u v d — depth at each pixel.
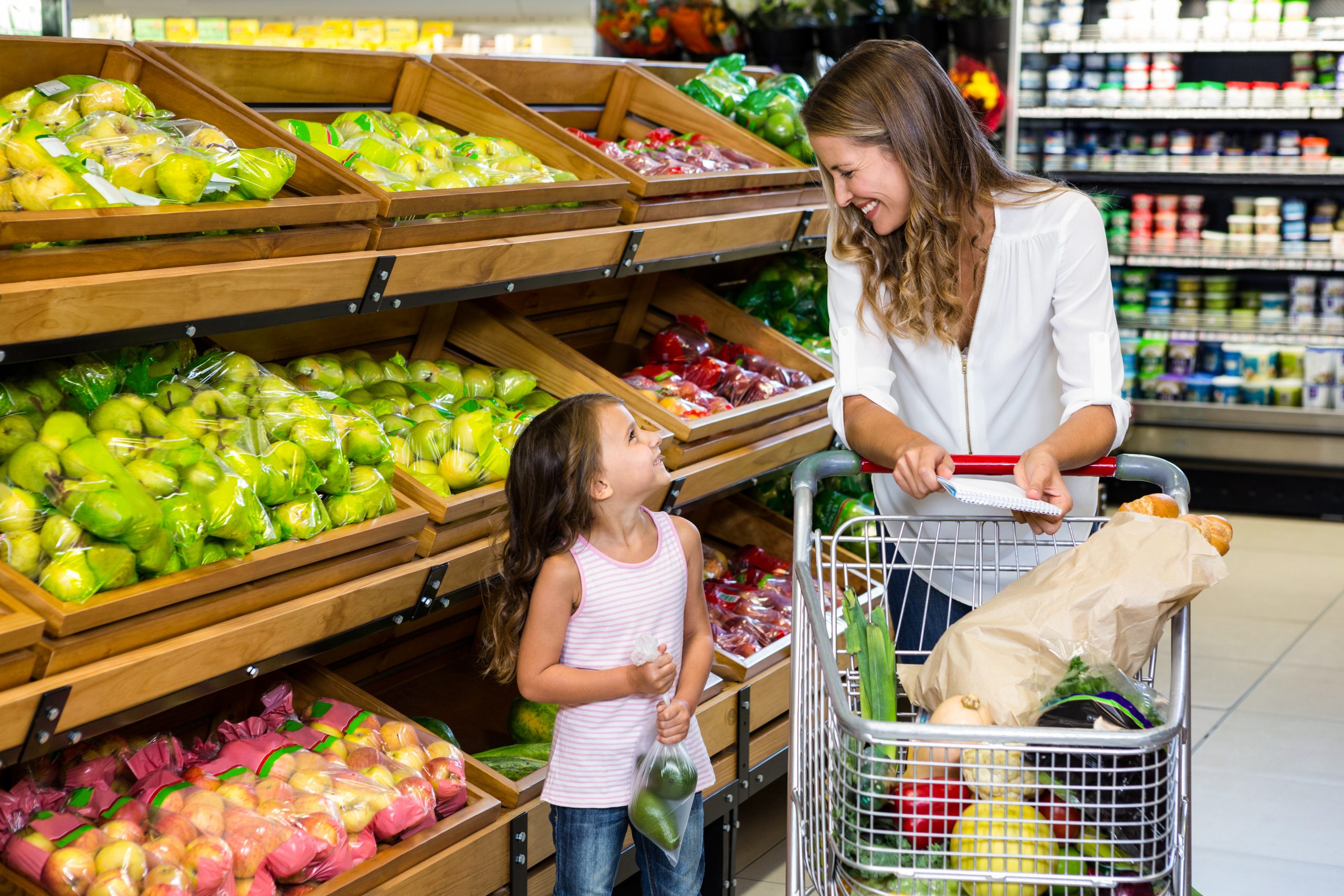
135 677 1.67
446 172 2.45
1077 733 1.29
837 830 1.42
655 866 2.03
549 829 2.21
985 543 2.14
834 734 1.43
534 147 2.78
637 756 1.93
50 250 1.63
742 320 3.48
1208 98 5.50
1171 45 5.41
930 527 2.17
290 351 2.54
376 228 2.10
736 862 2.76
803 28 4.99
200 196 1.86
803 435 3.14
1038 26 5.46
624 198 2.73
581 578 1.92
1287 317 5.76
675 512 2.78
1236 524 5.65
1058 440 1.81
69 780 1.92
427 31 4.40
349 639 2.04
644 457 1.92
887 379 2.02
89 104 1.99
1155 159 5.65
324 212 2.00
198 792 1.86
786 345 3.44
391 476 2.18
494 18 4.49
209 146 1.94
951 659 1.58
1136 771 1.32
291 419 2.01
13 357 1.60
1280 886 2.79
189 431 1.92
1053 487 1.69
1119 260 5.75
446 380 2.65
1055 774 1.40
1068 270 1.95
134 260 1.72
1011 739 1.29
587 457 1.89
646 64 3.67
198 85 2.19
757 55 5.10
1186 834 1.41
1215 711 3.70
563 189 2.48
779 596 3.21
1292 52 5.80
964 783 1.33
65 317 1.63
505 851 2.13
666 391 2.98
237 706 2.29
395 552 2.09
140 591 1.69
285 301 1.93
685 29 4.85
